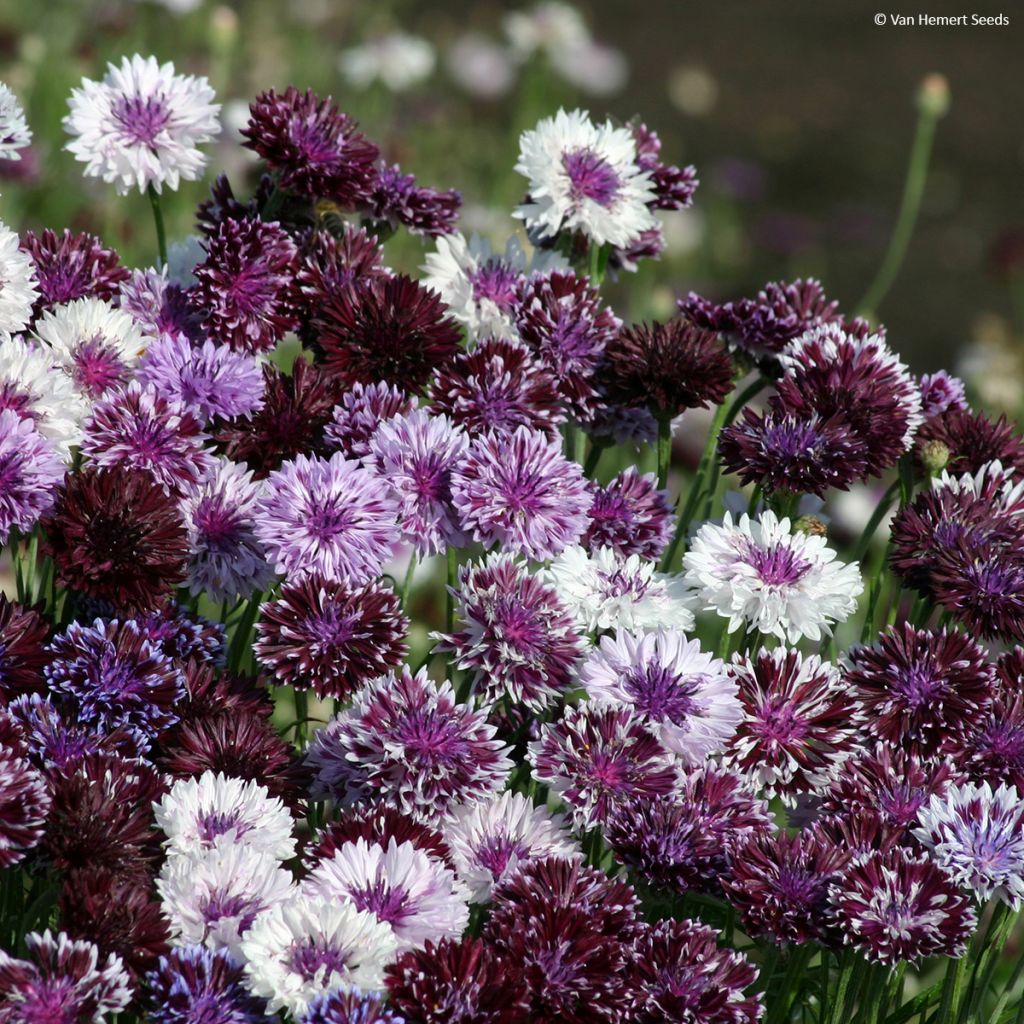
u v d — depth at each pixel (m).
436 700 1.61
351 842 1.59
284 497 1.62
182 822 1.58
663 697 1.62
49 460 1.61
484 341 1.68
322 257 1.69
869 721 1.65
